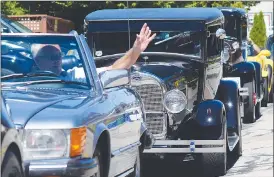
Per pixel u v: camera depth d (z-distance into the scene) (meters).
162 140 12.34
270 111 23.86
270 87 25.84
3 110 6.96
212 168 12.62
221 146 12.46
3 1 22.59
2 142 6.59
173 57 13.22
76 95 8.48
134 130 9.76
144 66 12.66
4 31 12.77
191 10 13.80
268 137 17.83
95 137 7.91
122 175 9.23
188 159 13.38
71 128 7.50
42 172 7.34
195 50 13.41
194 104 13.28
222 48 14.88
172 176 13.16
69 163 7.41
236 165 13.98
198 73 13.39
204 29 13.41
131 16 13.52
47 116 7.54
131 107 9.67
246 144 16.81
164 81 12.29
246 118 20.62
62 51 9.01
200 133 12.59
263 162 14.28
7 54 8.90
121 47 13.57
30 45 8.98
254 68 20.45
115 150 8.72
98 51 13.58
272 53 28.66
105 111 8.40
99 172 8.20
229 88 14.76
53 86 8.71
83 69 8.91
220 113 12.61
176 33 13.38
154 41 13.30
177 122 12.57
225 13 20.83
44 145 7.43
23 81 8.69
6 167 6.65
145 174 13.40
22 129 7.41
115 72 9.13
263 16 37.62
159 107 12.30
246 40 21.59
